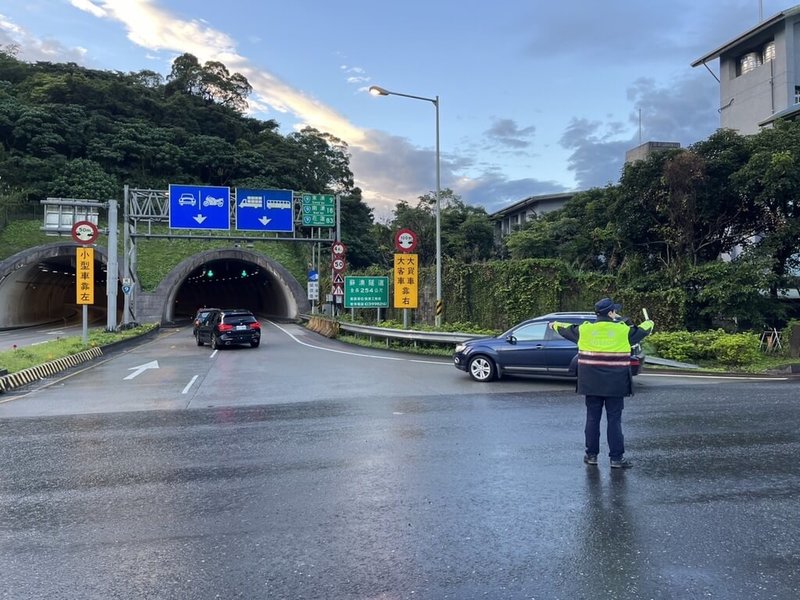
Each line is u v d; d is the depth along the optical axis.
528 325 11.95
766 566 3.55
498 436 7.03
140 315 39.41
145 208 30.52
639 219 21.67
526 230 42.81
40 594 3.28
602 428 7.48
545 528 4.16
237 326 21.73
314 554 3.78
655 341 15.70
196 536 4.10
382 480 5.34
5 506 4.76
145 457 6.27
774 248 18.81
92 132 57.81
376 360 17.05
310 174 69.25
